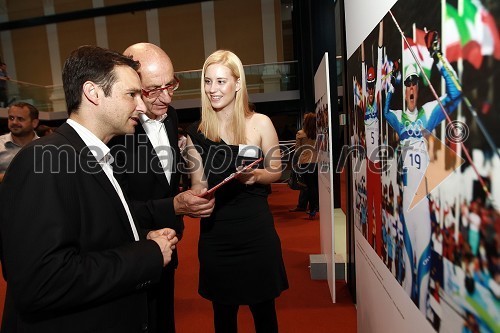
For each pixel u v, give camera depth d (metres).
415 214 1.03
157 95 1.49
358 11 1.63
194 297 2.93
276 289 1.69
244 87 1.63
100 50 1.01
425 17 0.89
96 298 0.86
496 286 0.66
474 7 0.68
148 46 1.50
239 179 1.59
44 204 0.81
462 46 0.73
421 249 0.99
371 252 1.58
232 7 11.77
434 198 0.90
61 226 0.81
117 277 0.88
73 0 12.18
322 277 3.14
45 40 12.57
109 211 0.96
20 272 0.79
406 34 1.02
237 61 1.59
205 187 1.71
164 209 1.45
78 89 0.97
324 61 2.36
